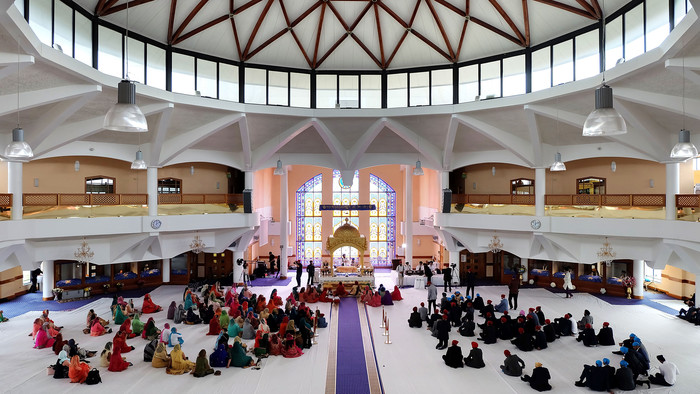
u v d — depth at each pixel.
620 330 16.03
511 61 19.69
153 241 20.52
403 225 31.48
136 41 17.73
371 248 31.83
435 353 13.73
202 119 19.94
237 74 20.77
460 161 23.53
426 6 19.36
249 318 15.56
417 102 21.70
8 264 16.81
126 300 20.91
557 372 12.21
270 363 13.00
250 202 22.80
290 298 18.00
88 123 16.94
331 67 21.86
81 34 15.46
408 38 20.80
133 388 11.17
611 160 22.03
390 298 20.12
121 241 19.81
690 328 16.28
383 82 21.94
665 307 19.53
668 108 14.12
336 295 21.77
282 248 27.64
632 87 14.77
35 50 11.22
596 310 18.89
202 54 19.77
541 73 18.80
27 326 16.52
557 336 15.28
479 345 14.48
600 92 7.31
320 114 21.12
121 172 22.80
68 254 18.69
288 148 24.03
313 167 31.75
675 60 11.84
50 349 13.99
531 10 17.95
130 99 6.85
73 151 18.41
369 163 24.38
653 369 12.38
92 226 18.12
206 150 22.17
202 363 11.98
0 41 10.46
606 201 18.58
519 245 21.70
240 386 11.34
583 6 16.20
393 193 31.89
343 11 19.83
